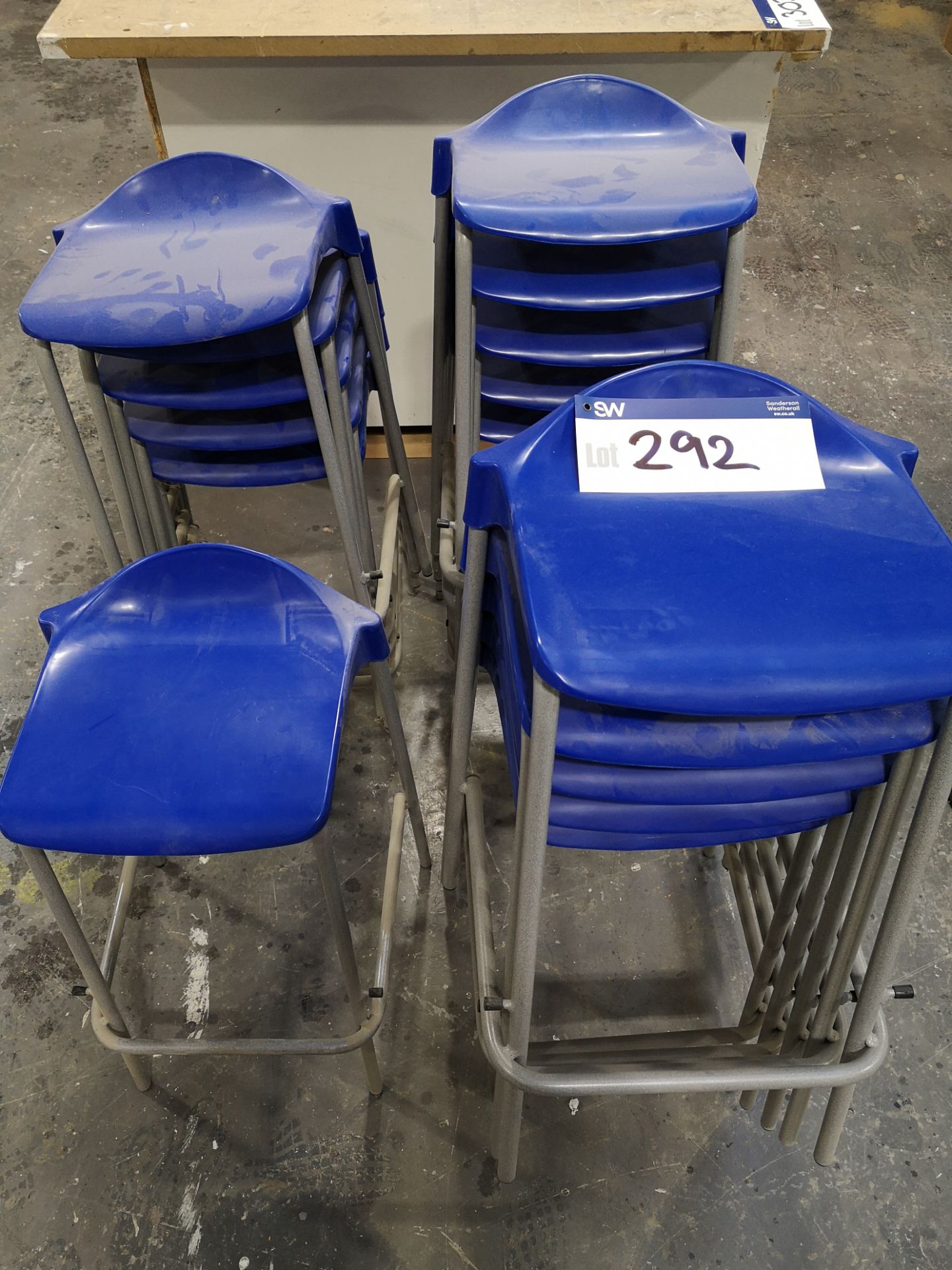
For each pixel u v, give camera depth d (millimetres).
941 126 3691
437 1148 1410
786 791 949
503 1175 1359
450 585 1911
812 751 883
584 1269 1308
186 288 1283
